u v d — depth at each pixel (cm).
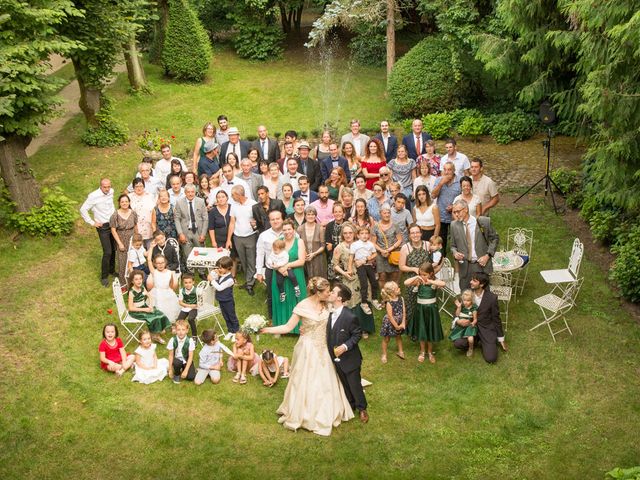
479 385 872
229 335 988
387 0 1903
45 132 1706
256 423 806
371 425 801
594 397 841
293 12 2673
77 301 1075
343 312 781
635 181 1059
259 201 1092
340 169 1180
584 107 1020
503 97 1817
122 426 797
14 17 1146
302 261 984
